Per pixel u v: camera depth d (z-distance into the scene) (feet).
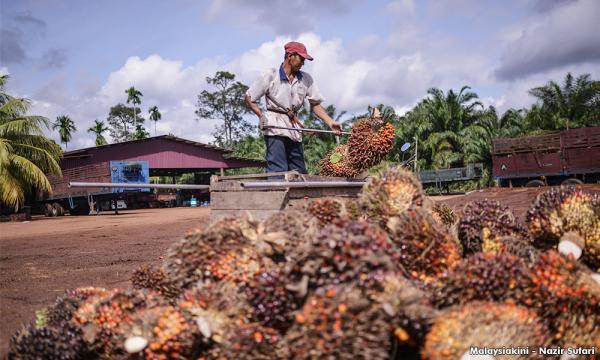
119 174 105.81
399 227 8.95
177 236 37.29
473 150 156.35
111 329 8.15
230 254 8.95
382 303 6.84
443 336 6.79
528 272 7.86
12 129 99.09
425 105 172.35
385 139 19.38
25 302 15.16
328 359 6.59
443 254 8.80
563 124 155.12
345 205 11.01
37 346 8.41
